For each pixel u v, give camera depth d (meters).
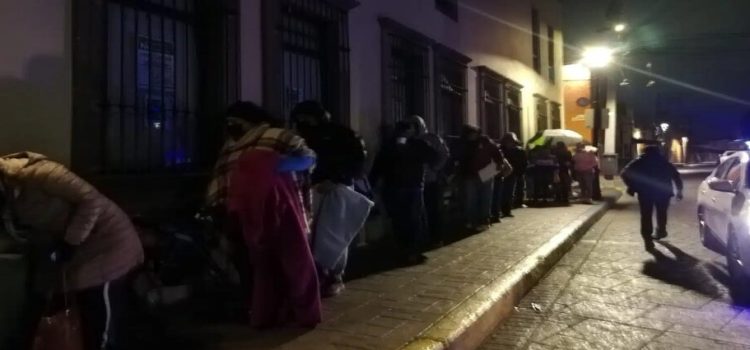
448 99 12.52
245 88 6.36
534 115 18.88
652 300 6.17
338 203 5.38
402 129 7.46
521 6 17.66
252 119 4.65
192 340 4.30
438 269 6.83
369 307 5.20
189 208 5.64
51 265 3.46
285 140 4.45
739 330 5.14
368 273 6.63
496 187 11.11
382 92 9.45
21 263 3.45
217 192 4.64
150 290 4.60
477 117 13.78
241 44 6.31
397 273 6.62
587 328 5.29
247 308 4.77
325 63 8.16
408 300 5.44
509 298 5.86
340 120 8.14
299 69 7.65
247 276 4.76
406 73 10.80
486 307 5.25
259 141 4.43
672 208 15.70
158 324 4.43
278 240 4.45
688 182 28.44
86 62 4.79
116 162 5.19
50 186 3.39
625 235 10.88
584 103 23.05
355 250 8.02
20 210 3.41
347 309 5.14
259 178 4.27
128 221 3.75
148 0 5.55
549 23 21.47
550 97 21.30
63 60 4.62
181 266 4.95
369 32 9.13
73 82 4.68
